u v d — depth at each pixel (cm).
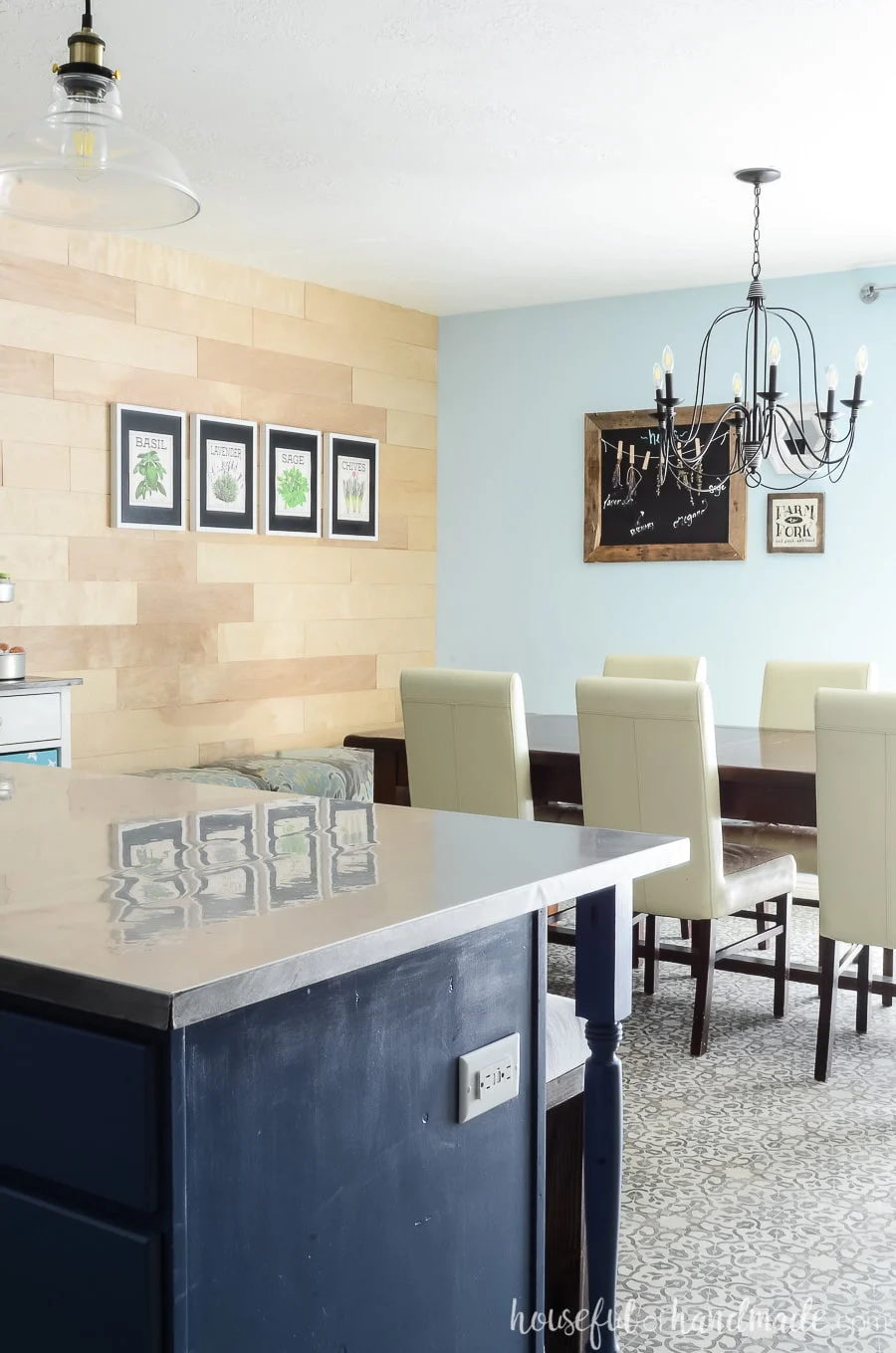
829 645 553
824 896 318
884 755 304
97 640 493
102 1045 106
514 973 146
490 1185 143
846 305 544
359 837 161
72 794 196
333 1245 121
